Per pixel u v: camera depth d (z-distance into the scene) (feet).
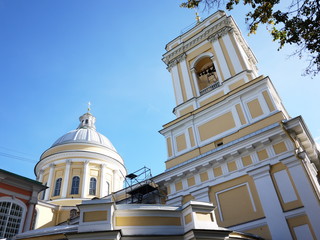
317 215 38.68
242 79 58.13
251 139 47.98
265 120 49.78
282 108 57.00
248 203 45.19
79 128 137.59
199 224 31.40
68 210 93.35
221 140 53.93
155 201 60.29
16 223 51.78
